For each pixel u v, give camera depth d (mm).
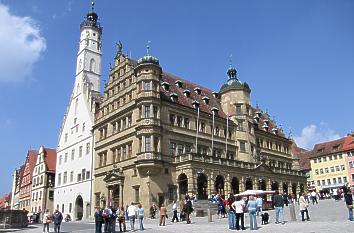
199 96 72125
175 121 60875
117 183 59281
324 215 34438
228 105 74562
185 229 28406
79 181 71125
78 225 44969
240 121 73375
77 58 87250
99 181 65000
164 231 28172
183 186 57031
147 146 55406
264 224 29234
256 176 67250
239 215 26344
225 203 41656
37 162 100125
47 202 91688
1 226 40969
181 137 60625
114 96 66375
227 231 25469
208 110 69375
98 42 88875
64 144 80625
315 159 106562
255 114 87812
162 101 59344
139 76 59250
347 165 98500
